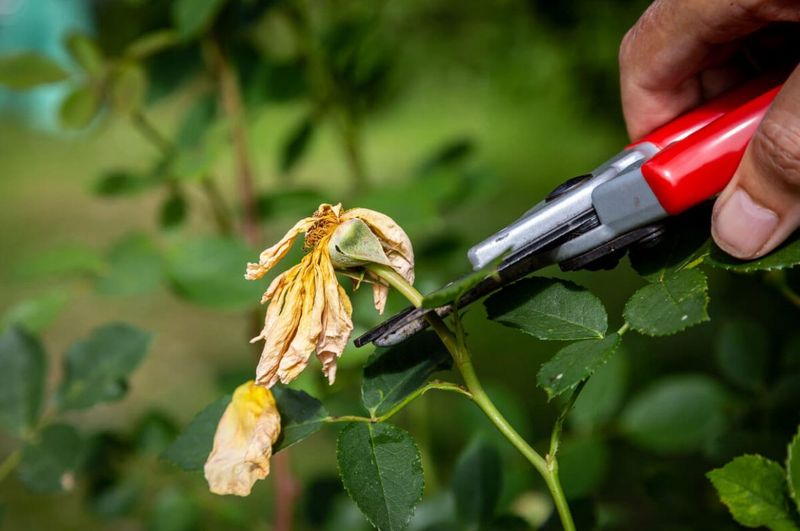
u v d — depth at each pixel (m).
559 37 1.13
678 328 0.40
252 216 0.69
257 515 0.83
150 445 0.66
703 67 0.48
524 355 1.40
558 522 0.51
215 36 0.68
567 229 0.42
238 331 1.80
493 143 2.75
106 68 0.62
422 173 0.75
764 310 0.75
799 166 0.40
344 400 0.61
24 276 0.63
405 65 1.16
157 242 0.65
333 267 0.41
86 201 2.98
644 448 0.60
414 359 0.44
